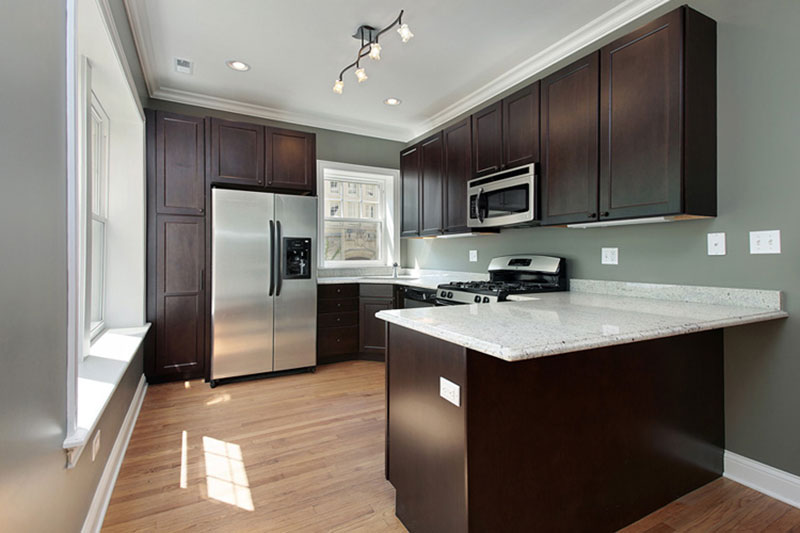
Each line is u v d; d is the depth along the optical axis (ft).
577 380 4.62
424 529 4.69
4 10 2.68
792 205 5.52
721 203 6.26
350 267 15.16
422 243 15.19
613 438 4.95
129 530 5.05
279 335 11.43
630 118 6.46
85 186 6.41
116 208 9.79
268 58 9.69
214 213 10.61
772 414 5.84
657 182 6.09
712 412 6.19
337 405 9.31
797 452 5.62
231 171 11.16
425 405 4.67
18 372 2.88
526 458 4.26
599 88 6.95
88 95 6.41
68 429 3.96
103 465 5.69
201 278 11.00
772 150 5.71
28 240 3.07
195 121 10.81
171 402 9.43
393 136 15.65
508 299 7.74
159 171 10.45
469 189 10.00
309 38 8.80
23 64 2.98
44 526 3.37
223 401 9.52
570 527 4.61
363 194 15.62
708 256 6.46
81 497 4.57
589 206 7.16
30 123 3.11
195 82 10.98
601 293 8.21
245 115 12.96
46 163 3.43
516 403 4.18
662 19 6.00
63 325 3.84
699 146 5.99
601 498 4.88
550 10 7.80
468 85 11.27
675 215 6.02
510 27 8.39
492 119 9.53
